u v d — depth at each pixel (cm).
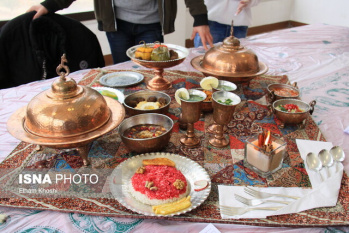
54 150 89
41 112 74
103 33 306
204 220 63
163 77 136
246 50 122
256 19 442
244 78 116
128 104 103
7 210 67
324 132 99
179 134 96
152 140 81
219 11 200
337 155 84
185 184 70
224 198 69
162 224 64
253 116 108
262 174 77
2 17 242
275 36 196
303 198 68
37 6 162
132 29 175
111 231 62
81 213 66
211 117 107
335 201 68
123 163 77
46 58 167
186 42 389
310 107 102
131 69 151
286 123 99
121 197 67
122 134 88
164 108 99
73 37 172
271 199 69
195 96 89
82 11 290
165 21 170
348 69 150
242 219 63
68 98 77
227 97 86
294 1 463
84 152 80
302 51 173
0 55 154
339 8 403
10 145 91
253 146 76
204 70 121
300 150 87
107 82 131
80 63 178
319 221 63
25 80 166
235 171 79
